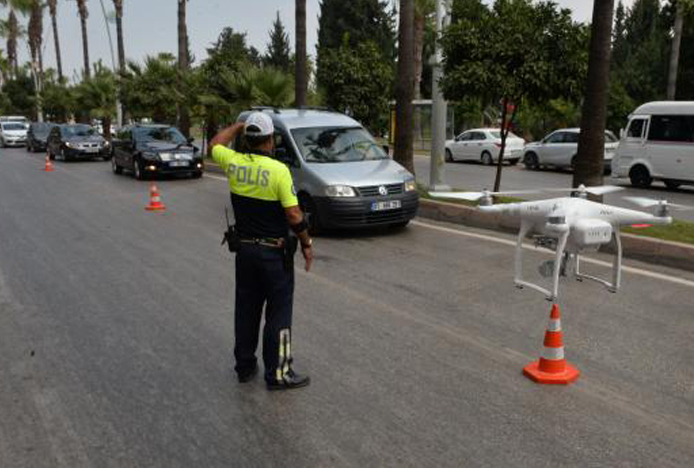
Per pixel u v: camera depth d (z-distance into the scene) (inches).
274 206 161.0
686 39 1070.4
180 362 190.1
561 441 143.1
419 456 137.3
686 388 169.6
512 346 199.9
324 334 211.5
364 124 1004.6
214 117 888.9
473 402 162.2
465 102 442.6
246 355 173.3
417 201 386.0
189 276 287.3
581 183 370.6
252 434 147.6
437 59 510.9
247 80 812.0
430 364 186.5
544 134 1202.6
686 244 292.0
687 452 138.5
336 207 361.1
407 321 223.8
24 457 138.8
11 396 167.9
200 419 154.8
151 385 174.1
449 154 1045.8
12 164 955.3
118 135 781.3
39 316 232.4
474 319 225.1
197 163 705.6
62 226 417.1
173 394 168.6
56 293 261.4
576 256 180.2
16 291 264.7
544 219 171.9
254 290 168.9
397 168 394.0
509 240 359.6
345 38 997.2
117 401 164.7
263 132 159.6
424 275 285.7
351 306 241.0
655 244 297.9
